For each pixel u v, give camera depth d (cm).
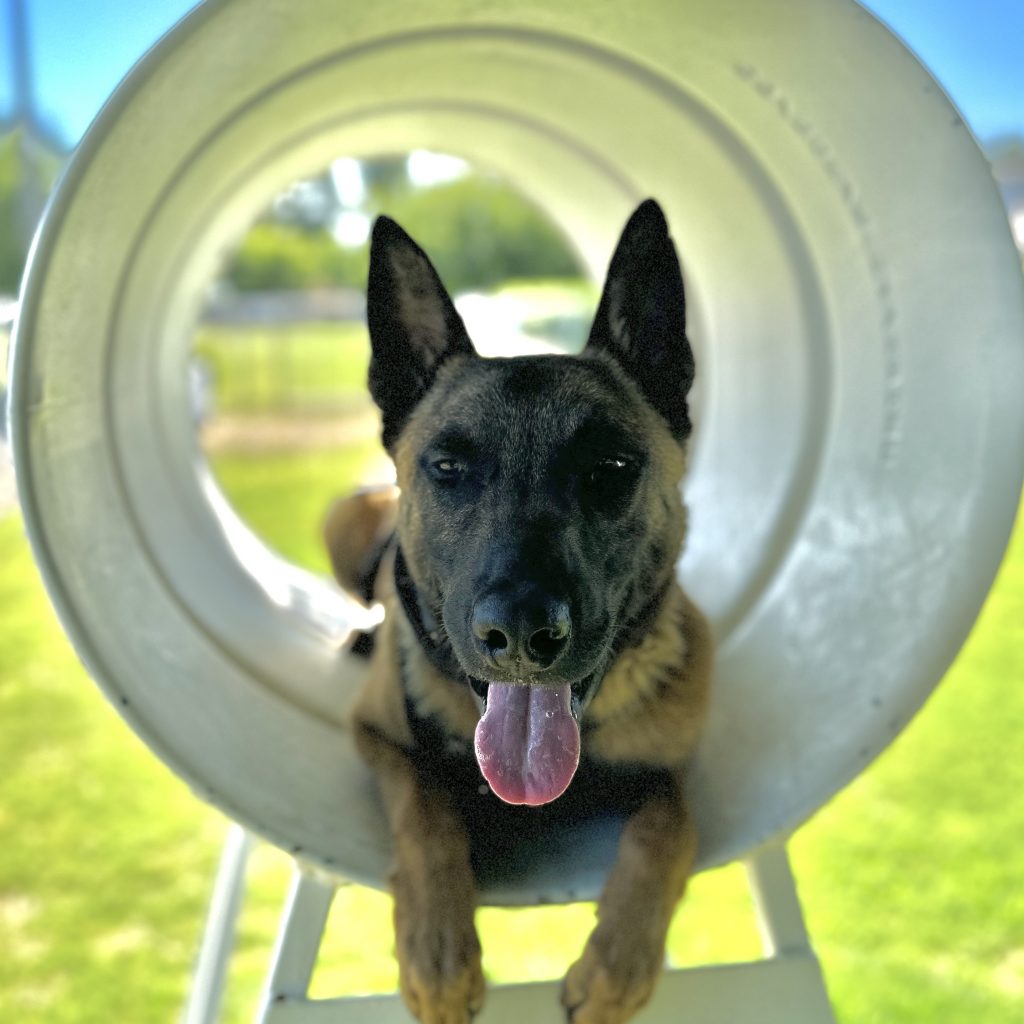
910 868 93
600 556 53
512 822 57
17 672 138
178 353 86
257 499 228
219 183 73
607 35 65
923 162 57
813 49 58
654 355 60
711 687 61
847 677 59
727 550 78
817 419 73
